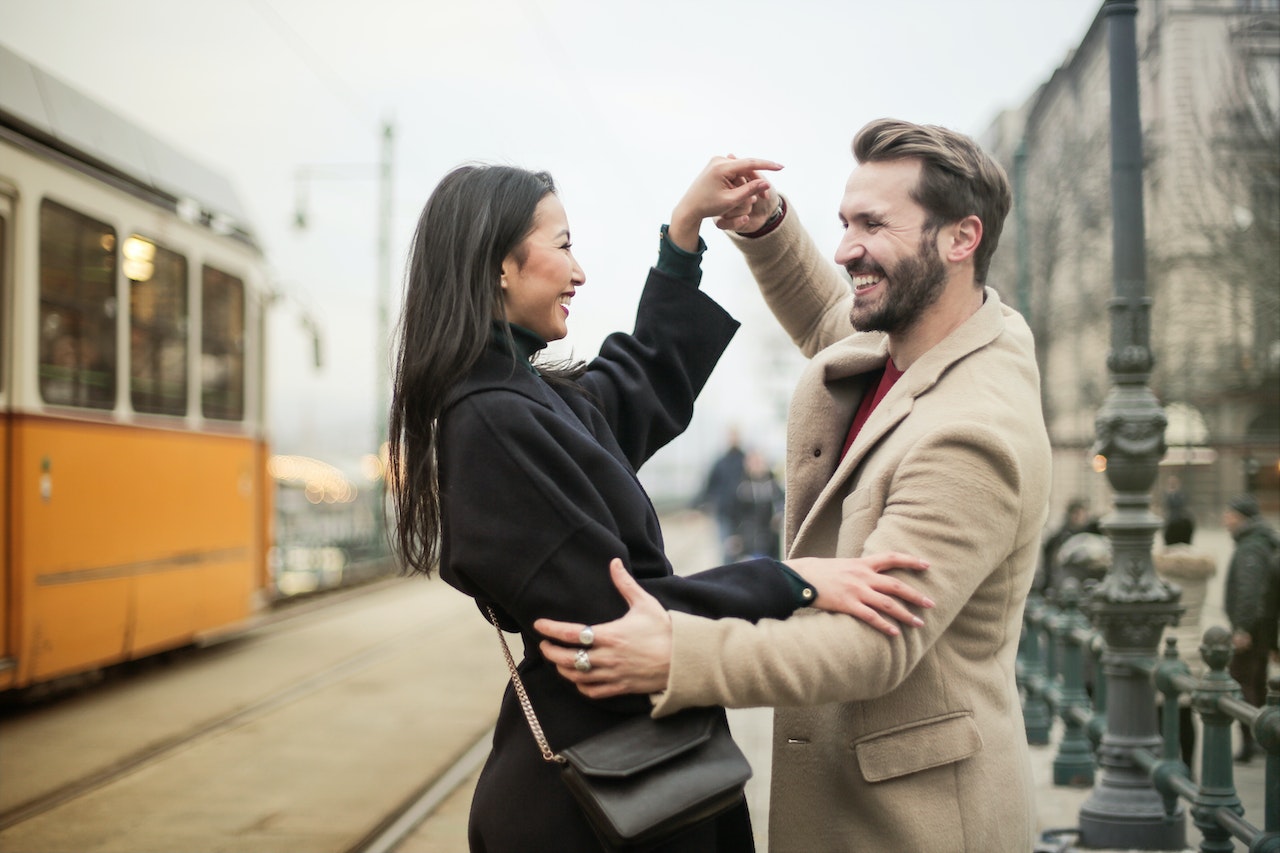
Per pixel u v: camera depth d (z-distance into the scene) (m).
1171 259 14.93
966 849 1.91
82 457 7.65
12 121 7.07
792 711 2.08
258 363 10.82
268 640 11.10
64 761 6.31
